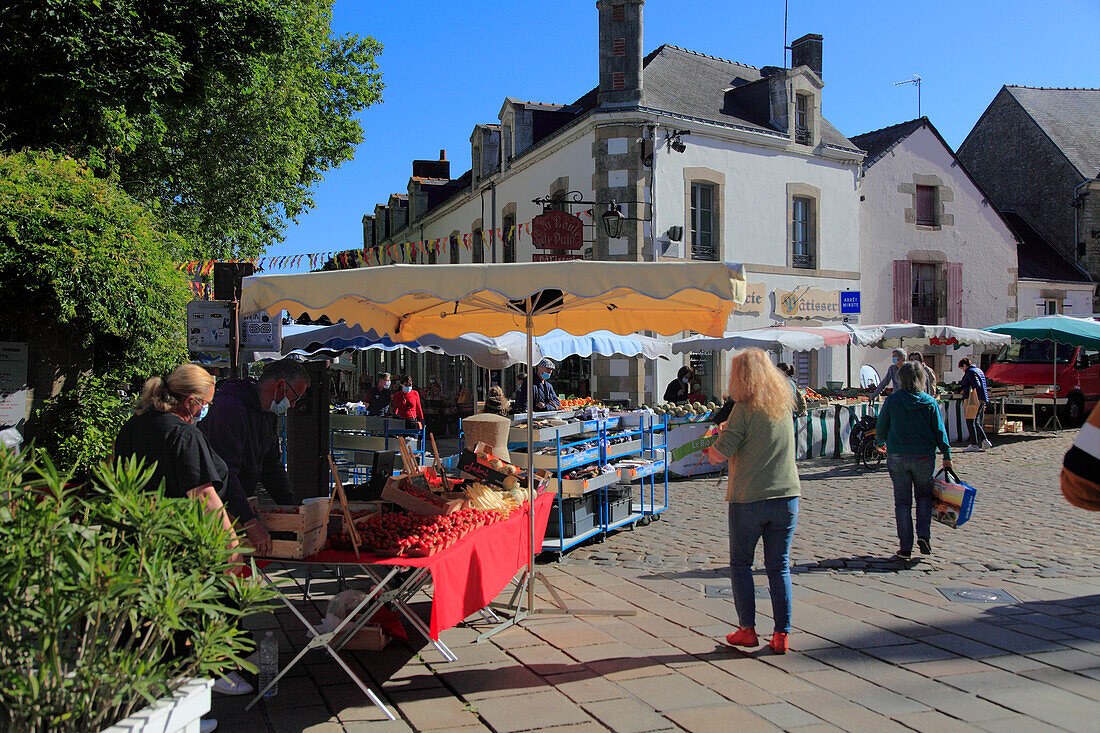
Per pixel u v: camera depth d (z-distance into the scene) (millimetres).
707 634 4762
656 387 16516
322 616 5070
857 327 14750
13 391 7410
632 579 6121
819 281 19328
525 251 19125
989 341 15914
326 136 20969
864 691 3869
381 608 4672
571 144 17047
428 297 5391
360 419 9477
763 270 18141
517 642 4633
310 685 3990
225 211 17094
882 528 7969
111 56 9781
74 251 7031
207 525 2629
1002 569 6332
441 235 25375
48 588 2332
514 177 19734
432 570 3551
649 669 4184
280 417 12438
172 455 3410
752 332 13961
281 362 4160
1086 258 26391
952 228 22484
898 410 6570
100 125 10078
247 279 4387
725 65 20734
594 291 4008
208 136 16375
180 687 2543
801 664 4238
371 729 3475
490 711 3658
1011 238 23594
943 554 6824
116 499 2486
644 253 16016
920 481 6559
